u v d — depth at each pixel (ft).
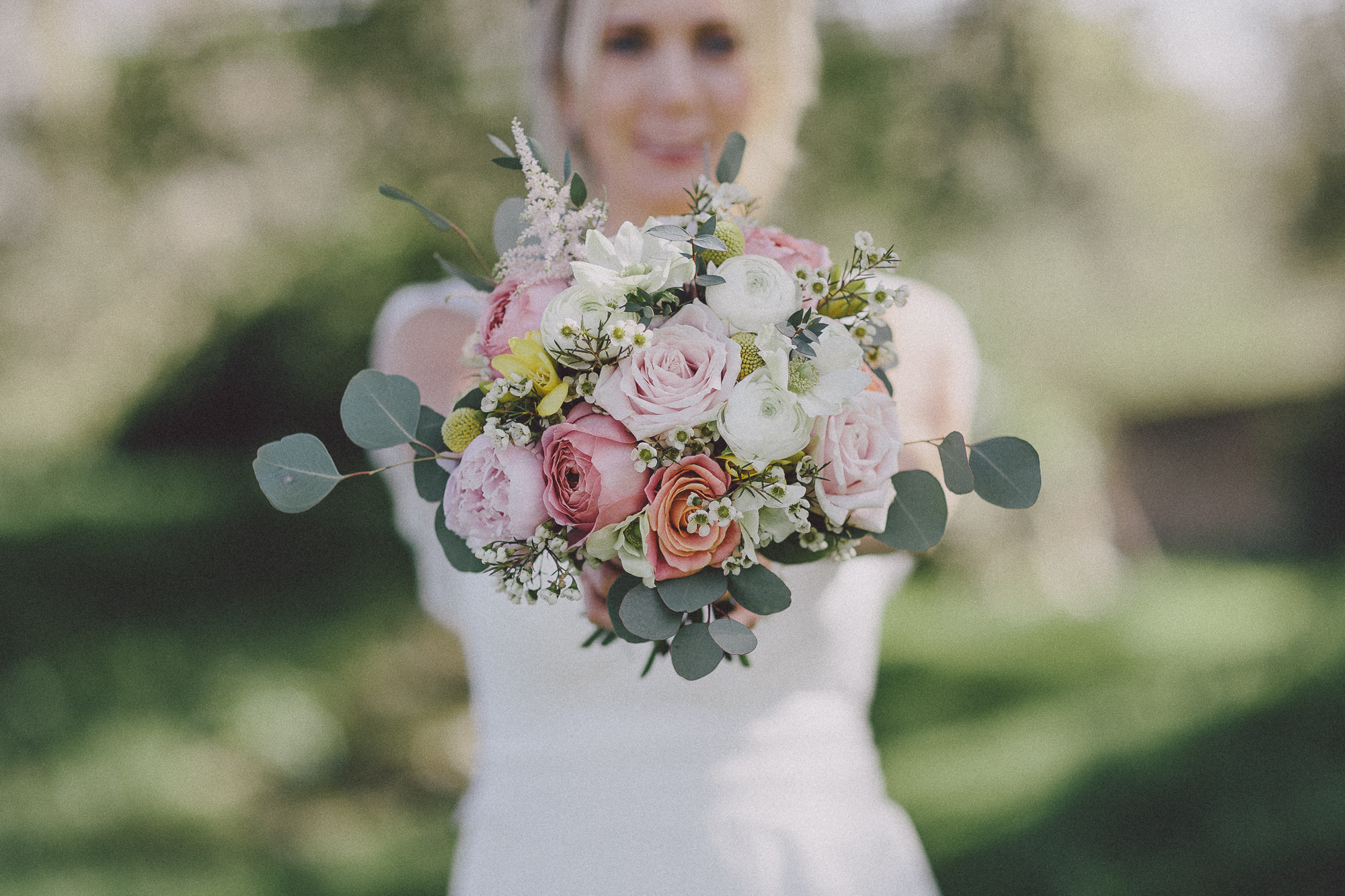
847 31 21.72
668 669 6.20
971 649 26.71
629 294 4.45
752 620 5.24
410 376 6.64
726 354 4.37
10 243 29.73
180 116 24.49
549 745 6.21
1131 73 22.90
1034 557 31.32
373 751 20.72
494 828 6.31
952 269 24.82
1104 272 26.86
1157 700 20.65
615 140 6.31
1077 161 22.59
